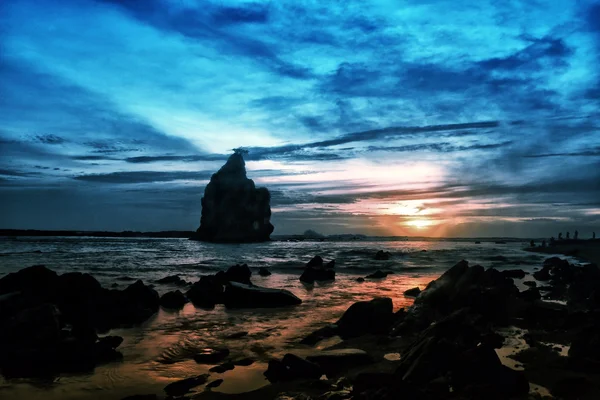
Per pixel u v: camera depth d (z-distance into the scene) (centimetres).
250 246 7106
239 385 582
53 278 1183
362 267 2752
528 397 522
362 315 935
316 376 609
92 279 1188
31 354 653
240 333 895
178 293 1305
